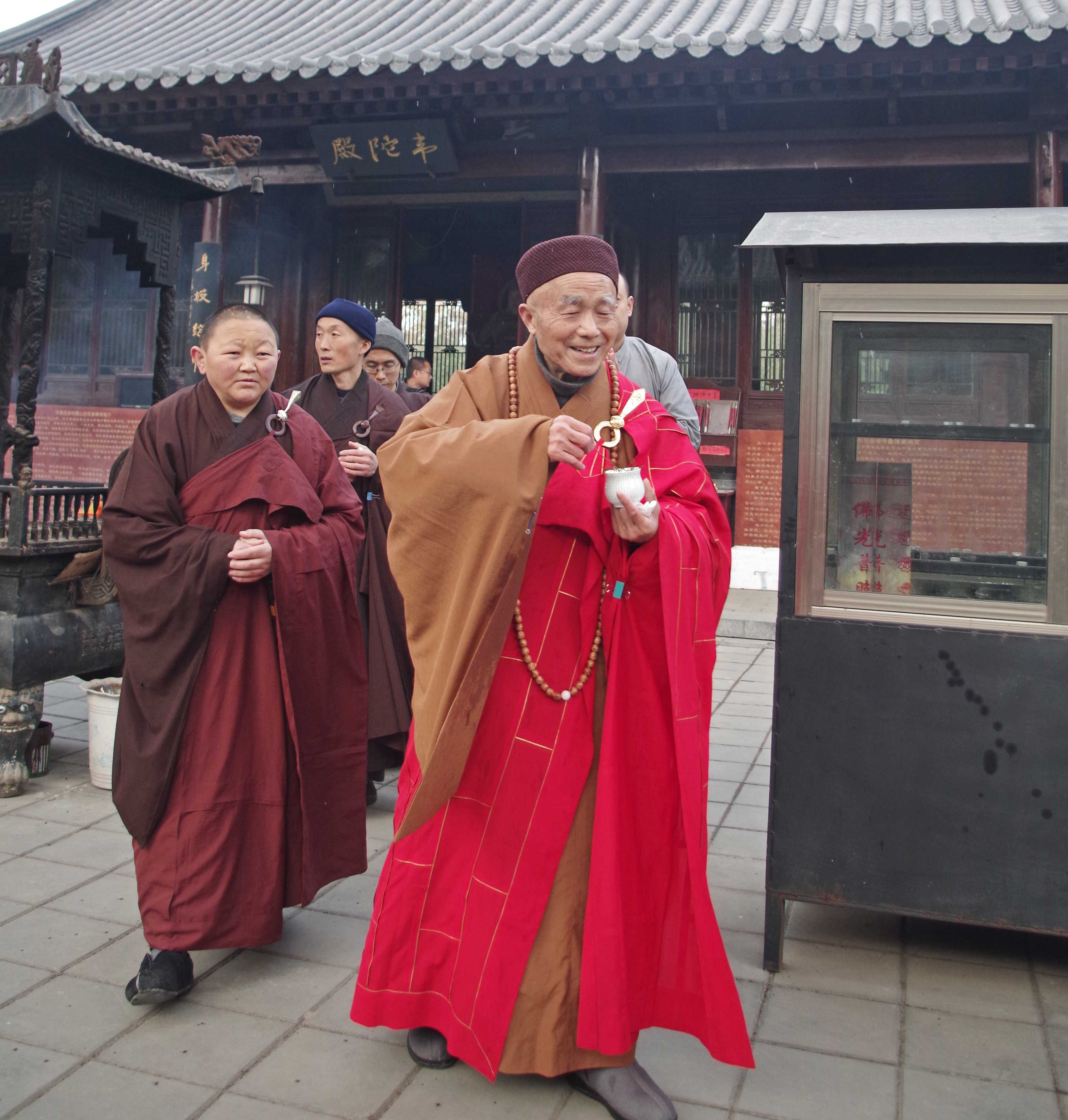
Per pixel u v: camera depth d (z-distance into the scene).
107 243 10.77
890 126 8.41
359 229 11.22
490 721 2.00
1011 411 2.46
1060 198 8.03
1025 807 2.42
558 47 8.05
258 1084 2.06
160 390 4.69
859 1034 2.27
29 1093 2.01
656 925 2.01
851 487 2.54
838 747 2.51
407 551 1.99
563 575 2.02
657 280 10.44
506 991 1.94
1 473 5.25
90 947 2.63
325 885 2.58
